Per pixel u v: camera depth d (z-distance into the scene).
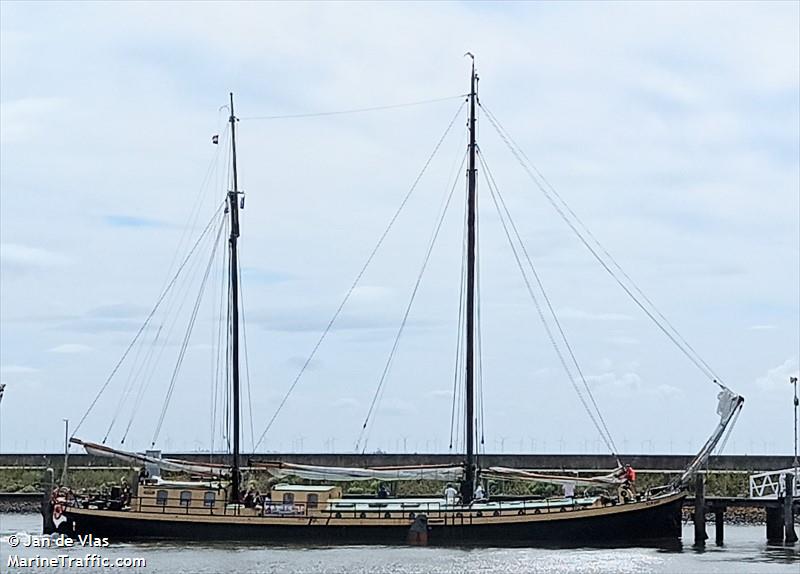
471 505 82.56
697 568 72.00
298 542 81.81
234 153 90.25
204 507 82.69
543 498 87.06
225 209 90.06
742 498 89.56
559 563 73.75
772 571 70.81
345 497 89.38
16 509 113.50
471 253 88.50
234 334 88.94
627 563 74.00
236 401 87.81
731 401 85.75
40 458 126.12
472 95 90.06
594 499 84.12
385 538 81.50
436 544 81.12
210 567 71.81
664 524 82.88
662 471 114.38
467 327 87.88
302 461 114.69
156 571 70.81
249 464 85.62
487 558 75.81
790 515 86.19
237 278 89.62
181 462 87.25
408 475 85.12
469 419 86.62
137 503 83.06
